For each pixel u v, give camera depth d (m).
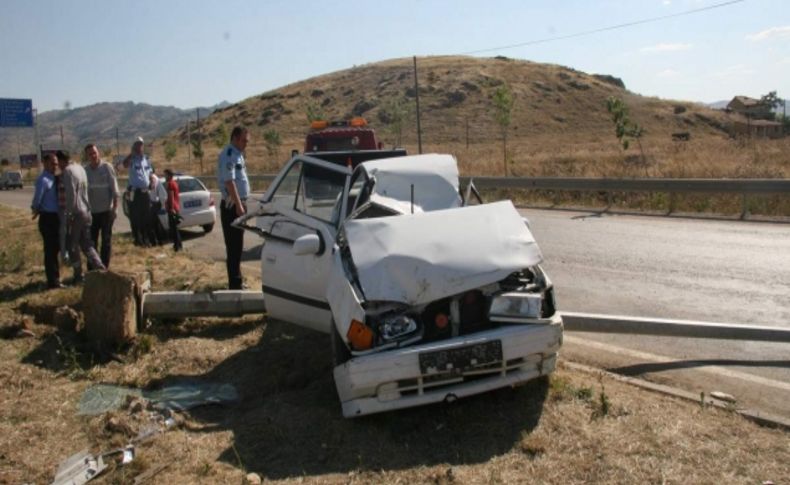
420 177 6.15
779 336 5.55
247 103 103.88
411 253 4.52
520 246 4.65
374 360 4.12
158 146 97.88
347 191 6.03
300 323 6.14
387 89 91.69
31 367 5.71
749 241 11.01
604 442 3.97
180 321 6.82
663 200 16.12
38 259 11.05
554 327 4.37
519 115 78.25
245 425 4.55
